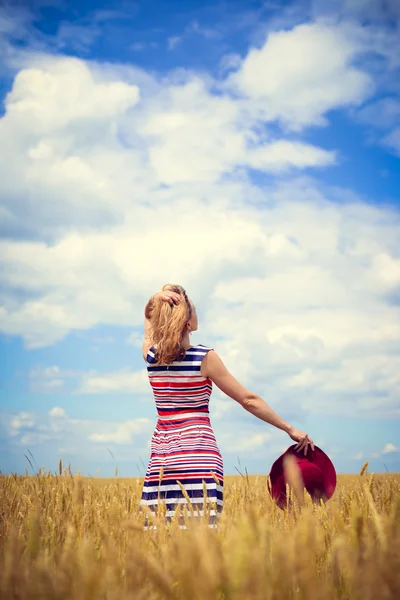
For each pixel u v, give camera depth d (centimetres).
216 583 162
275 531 206
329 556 210
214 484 377
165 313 403
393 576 168
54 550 229
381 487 344
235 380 407
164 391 403
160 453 393
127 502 383
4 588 170
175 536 235
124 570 214
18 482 432
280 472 413
